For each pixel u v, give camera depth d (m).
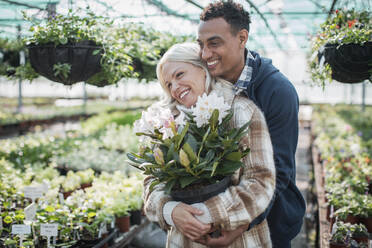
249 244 1.52
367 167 4.30
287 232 1.62
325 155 5.03
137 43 3.24
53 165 4.78
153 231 4.04
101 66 2.41
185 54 1.58
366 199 3.06
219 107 1.38
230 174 1.44
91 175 4.27
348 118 10.83
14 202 3.26
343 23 2.48
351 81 2.22
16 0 4.66
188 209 1.40
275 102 1.53
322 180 4.23
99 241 2.69
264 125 1.48
